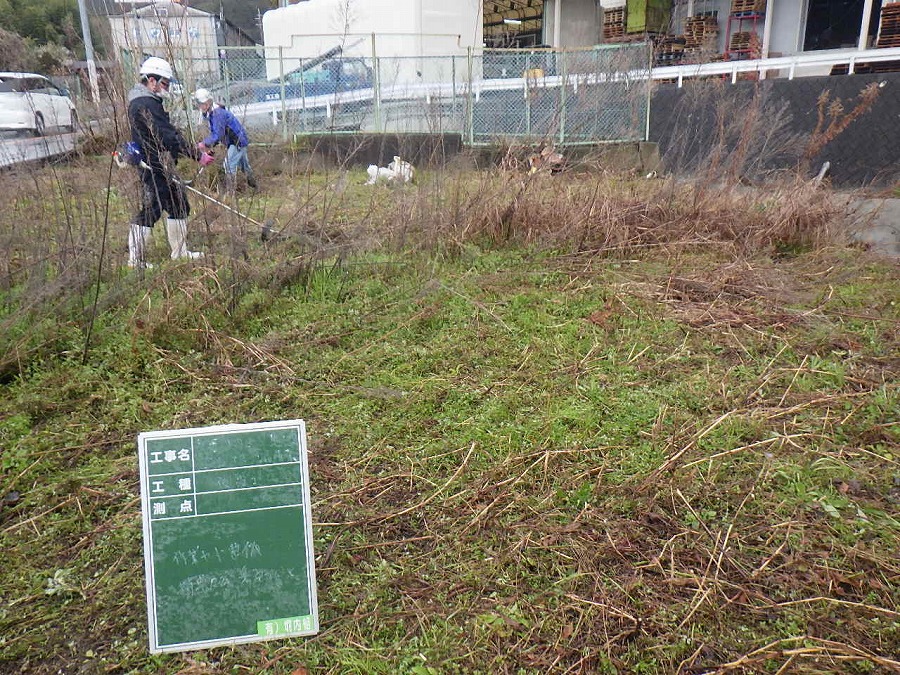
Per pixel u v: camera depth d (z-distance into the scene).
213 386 3.94
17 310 4.20
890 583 2.61
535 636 2.42
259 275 4.97
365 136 8.11
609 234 6.05
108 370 4.06
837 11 14.06
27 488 3.13
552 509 3.02
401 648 2.38
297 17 15.12
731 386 4.01
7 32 5.14
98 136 5.32
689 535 2.87
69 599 2.55
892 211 7.92
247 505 2.27
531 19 17.28
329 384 3.98
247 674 2.29
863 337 4.63
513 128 10.09
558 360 4.29
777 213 6.57
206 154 5.47
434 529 2.91
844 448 3.41
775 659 2.31
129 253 5.18
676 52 14.64
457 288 5.27
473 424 3.60
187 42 6.25
